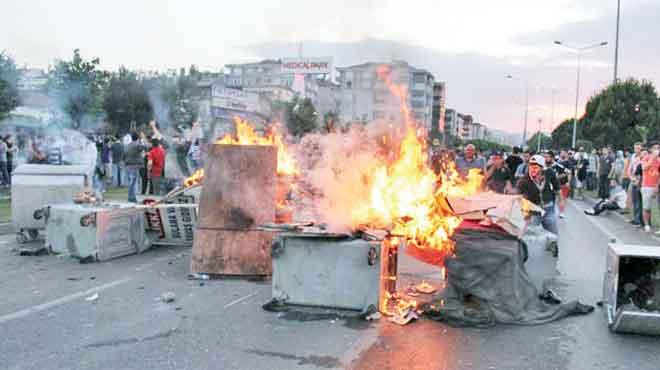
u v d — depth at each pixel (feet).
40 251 26.91
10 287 20.77
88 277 22.50
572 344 15.94
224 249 22.95
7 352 14.46
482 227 18.97
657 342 16.26
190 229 28.99
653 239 36.86
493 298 17.85
